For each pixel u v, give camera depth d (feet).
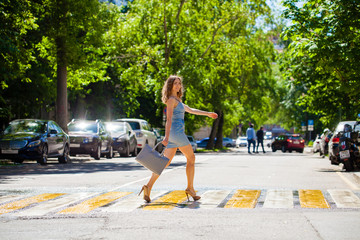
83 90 147.13
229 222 22.74
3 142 67.72
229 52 137.69
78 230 21.03
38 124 73.20
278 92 203.51
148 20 129.90
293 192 34.68
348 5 56.34
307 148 225.97
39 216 24.61
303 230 20.80
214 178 47.16
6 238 19.58
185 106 30.07
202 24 132.46
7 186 39.52
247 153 143.02
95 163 77.46
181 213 25.32
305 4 59.57
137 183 41.96
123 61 136.67
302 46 58.08
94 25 87.81
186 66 128.26
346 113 98.17
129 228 21.39
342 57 55.42
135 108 162.91
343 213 25.32
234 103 177.47
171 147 29.60
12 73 72.84
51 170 59.88
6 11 68.74
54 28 84.23
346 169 60.23
